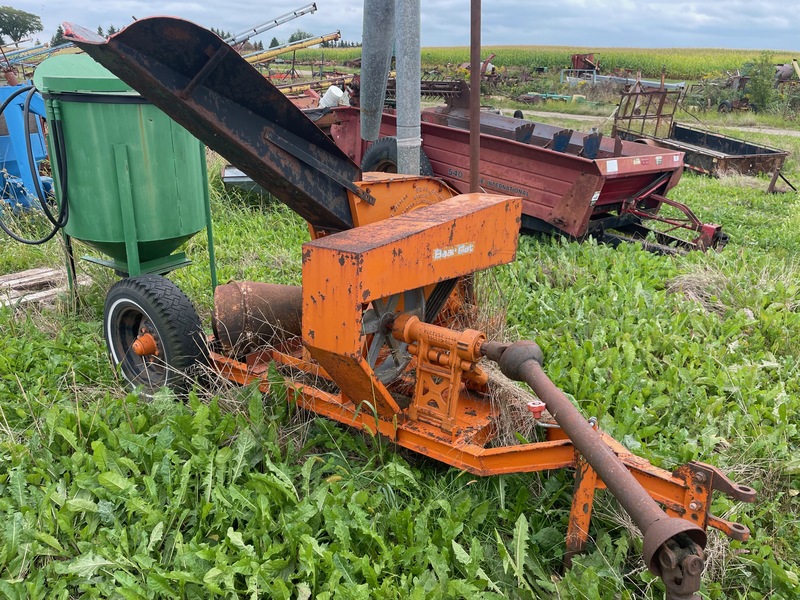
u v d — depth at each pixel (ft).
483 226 11.35
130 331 14.29
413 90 15.60
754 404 13.48
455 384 10.41
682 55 198.08
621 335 15.99
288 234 26.55
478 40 12.66
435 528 9.87
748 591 9.25
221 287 13.64
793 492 11.13
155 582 8.22
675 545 6.98
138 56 9.29
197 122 10.19
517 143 25.03
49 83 14.01
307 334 9.88
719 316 18.69
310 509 9.26
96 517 9.66
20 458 10.88
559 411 8.69
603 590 8.74
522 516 9.27
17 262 22.35
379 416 11.09
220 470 10.30
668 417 13.00
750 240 27.76
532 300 18.42
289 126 10.78
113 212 14.92
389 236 9.73
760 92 90.89
